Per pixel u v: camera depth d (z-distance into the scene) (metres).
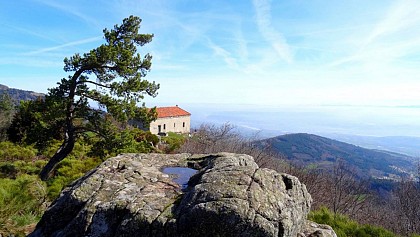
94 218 4.70
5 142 25.33
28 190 8.97
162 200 4.87
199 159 7.10
